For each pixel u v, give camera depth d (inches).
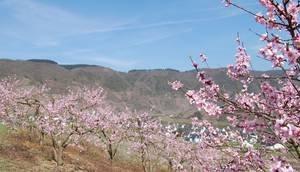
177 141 1408.7
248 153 320.5
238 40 309.9
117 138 1683.1
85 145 1941.4
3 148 1408.7
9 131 1774.1
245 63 307.6
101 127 1599.4
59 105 1498.5
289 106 301.1
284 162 249.0
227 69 313.3
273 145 313.4
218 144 373.1
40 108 1578.5
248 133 314.2
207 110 304.5
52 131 1405.0
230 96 308.7
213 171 378.9
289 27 268.7
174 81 319.3
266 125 301.7
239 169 343.9
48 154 1461.6
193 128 418.9
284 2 265.1
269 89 302.7
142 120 1663.4
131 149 1708.9
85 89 1717.5
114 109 1898.4
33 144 1631.4
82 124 1514.5
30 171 1179.9
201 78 305.9
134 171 1658.5
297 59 265.9
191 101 309.6
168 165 1558.8
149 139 1583.4
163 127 1581.0
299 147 280.5
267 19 276.8
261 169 319.9
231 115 311.7
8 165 1191.6
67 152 1721.2
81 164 1493.6
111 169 1573.6
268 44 259.9
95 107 1695.4
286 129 235.1
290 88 301.9
